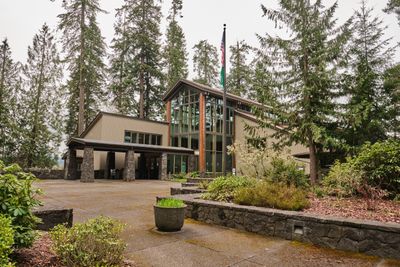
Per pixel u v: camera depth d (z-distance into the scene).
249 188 6.77
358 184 6.60
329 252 4.31
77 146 19.42
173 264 3.70
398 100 14.73
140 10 28.92
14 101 24.98
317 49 12.54
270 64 13.27
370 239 4.23
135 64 29.20
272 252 4.29
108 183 16.89
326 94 12.74
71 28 24.39
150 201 9.38
